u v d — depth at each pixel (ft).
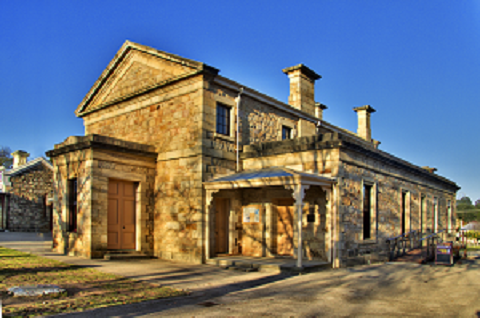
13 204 91.15
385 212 56.34
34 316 21.62
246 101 54.70
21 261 39.96
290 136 64.54
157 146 52.75
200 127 47.21
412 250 61.62
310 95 72.79
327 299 28.04
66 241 48.80
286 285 33.53
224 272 40.11
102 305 24.72
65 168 50.70
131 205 50.52
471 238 97.76
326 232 45.55
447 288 32.24
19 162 100.78
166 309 24.64
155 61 54.34
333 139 45.19
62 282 30.37
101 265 40.24
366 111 93.86
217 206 51.06
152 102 54.13
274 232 51.11
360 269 43.14
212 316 23.17
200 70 46.85
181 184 48.96
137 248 49.85
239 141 52.75
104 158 46.80
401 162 61.31
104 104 61.16
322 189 45.50
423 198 74.28
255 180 42.70
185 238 47.62
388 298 28.43
